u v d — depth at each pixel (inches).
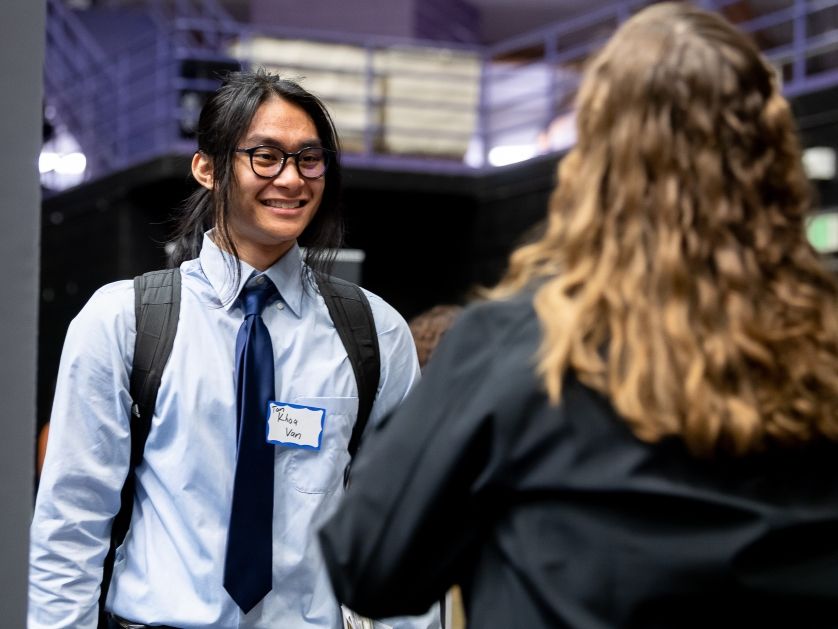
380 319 80.4
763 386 39.0
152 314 74.5
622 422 39.4
